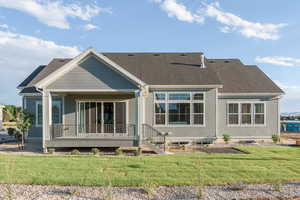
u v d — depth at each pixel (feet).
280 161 30.89
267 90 55.52
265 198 16.85
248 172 24.82
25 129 45.01
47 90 42.16
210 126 51.98
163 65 59.88
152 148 40.91
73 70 42.88
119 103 51.37
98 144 41.55
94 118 51.11
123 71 42.29
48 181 20.94
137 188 19.39
